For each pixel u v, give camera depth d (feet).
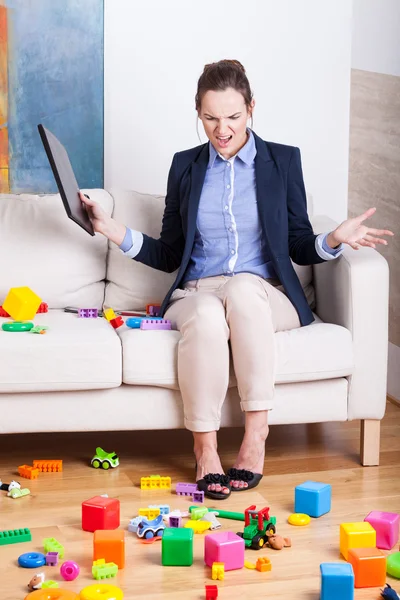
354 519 7.08
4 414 7.76
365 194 11.25
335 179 11.66
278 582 5.99
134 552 6.44
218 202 8.47
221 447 8.94
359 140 11.28
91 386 7.74
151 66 10.91
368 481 7.98
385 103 10.57
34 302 8.52
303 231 8.59
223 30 11.04
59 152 8.07
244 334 7.61
